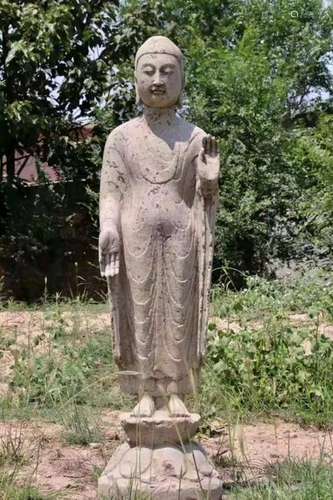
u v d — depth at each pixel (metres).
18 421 8.01
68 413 8.00
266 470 6.39
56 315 11.32
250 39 20.02
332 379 8.66
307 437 7.70
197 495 5.43
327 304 10.95
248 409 8.38
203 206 5.72
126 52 18.02
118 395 8.77
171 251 5.68
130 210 5.77
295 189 18.16
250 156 18.05
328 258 18.33
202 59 19.02
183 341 5.72
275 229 18.52
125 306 5.78
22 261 16.97
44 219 16.98
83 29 17.52
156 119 5.81
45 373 9.11
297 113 26.14
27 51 16.02
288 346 8.88
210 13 24.48
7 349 10.41
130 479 5.52
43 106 17.52
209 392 8.06
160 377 5.77
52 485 6.10
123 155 5.80
